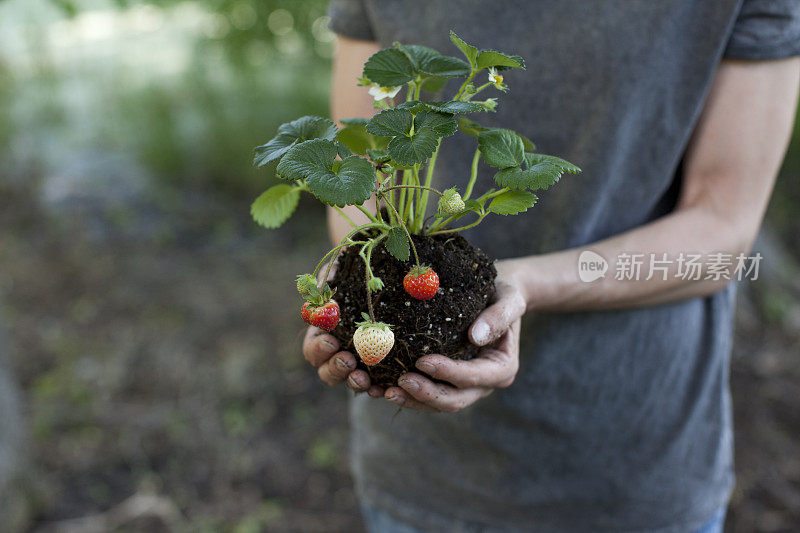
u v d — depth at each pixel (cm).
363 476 141
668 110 116
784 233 421
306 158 94
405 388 103
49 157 484
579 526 132
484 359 105
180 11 460
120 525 211
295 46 436
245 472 237
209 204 470
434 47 121
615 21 115
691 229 117
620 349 125
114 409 263
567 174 120
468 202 101
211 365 294
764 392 279
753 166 116
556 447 128
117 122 511
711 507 133
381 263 105
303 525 216
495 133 101
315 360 107
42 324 323
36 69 494
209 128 484
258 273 383
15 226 419
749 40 113
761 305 330
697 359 129
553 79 118
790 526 214
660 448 129
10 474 200
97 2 419
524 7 118
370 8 123
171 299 350
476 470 131
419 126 96
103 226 428
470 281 105
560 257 115
